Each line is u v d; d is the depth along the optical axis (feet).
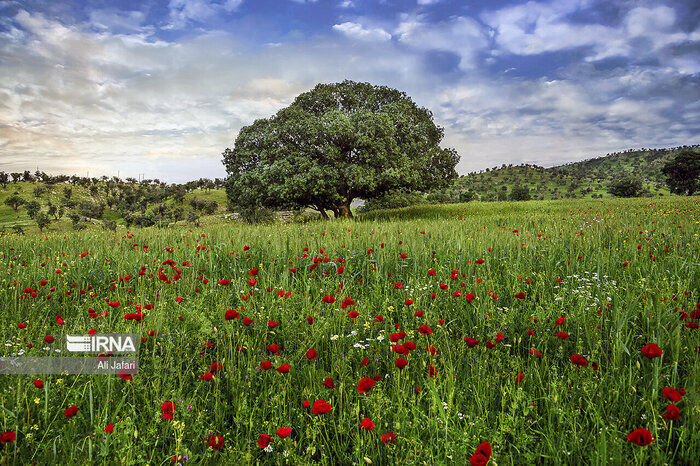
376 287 16.34
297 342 11.34
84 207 328.70
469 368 9.78
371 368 10.01
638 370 9.05
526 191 320.91
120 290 16.84
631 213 53.11
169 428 7.67
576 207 83.10
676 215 45.24
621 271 18.52
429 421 7.26
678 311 10.98
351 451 7.39
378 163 81.82
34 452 6.83
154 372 9.25
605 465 5.85
